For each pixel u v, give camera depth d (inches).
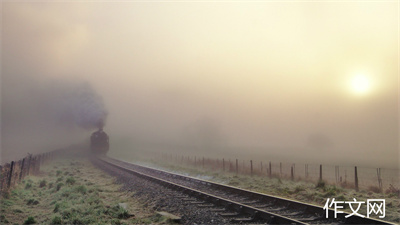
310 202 588.4
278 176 983.6
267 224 405.1
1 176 654.5
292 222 392.8
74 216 474.6
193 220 434.3
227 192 668.7
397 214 474.3
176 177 984.3
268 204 532.4
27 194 698.2
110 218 467.2
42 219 481.1
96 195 639.1
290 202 505.0
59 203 561.9
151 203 559.5
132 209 529.0
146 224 426.0
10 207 548.7
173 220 430.6
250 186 810.2
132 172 1056.2
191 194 614.5
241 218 438.6
